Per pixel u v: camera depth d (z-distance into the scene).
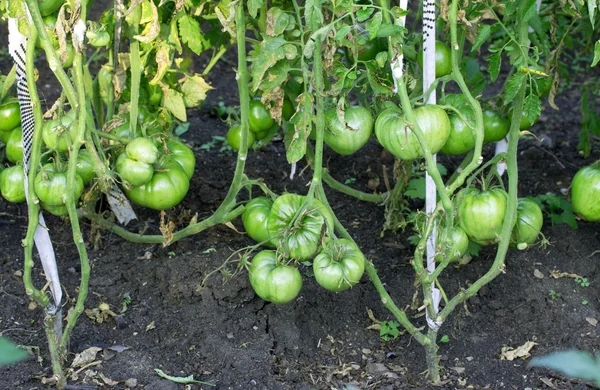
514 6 1.75
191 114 2.71
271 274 1.67
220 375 1.76
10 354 1.22
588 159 2.44
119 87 1.88
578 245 2.04
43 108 2.59
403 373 1.78
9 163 2.24
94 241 2.06
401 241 2.10
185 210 2.15
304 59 1.76
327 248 1.64
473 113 1.74
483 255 2.02
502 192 1.76
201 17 1.99
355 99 2.70
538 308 1.91
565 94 2.90
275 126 1.98
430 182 1.72
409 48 1.85
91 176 1.77
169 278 1.94
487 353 1.83
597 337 1.83
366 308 1.91
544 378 1.76
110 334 1.84
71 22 1.62
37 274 1.97
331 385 1.75
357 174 2.36
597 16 2.03
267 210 1.80
